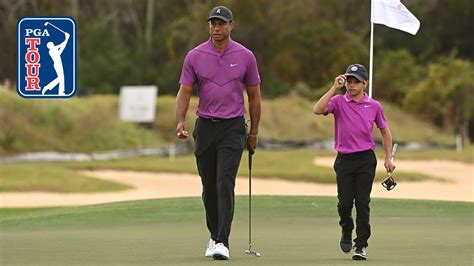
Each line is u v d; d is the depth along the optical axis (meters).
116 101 169.88
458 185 107.12
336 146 34.97
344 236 35.25
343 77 34.53
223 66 33.91
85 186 103.75
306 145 182.12
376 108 34.88
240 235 43.69
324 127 196.50
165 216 53.53
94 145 152.50
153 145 162.88
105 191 101.06
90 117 157.50
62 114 153.25
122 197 94.56
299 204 58.09
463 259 33.16
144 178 115.75
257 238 42.03
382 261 32.56
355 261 32.59
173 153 158.12
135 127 165.25
